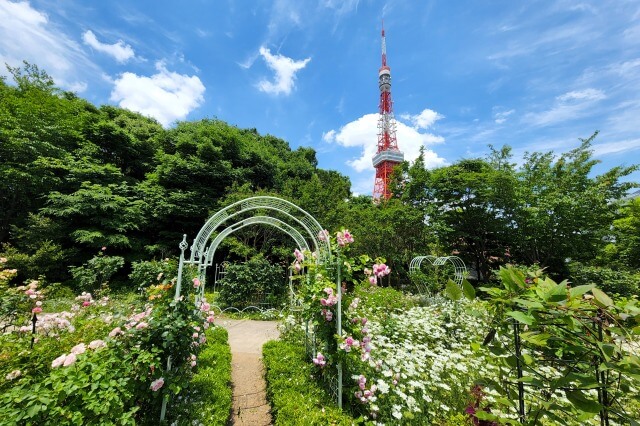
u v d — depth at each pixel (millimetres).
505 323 1190
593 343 930
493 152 15008
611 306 898
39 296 4266
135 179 15242
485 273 14844
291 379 3273
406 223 13055
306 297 3613
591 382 907
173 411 2576
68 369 1803
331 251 3457
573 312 980
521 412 1119
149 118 21562
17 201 11938
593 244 13047
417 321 4770
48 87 15688
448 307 5613
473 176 13844
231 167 16234
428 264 11469
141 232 13953
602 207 11602
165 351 2645
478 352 1291
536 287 1051
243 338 5895
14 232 10492
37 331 3100
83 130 14812
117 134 15117
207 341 4441
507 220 13766
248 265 9406
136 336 2510
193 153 16422
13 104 12734
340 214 13602
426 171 15117
